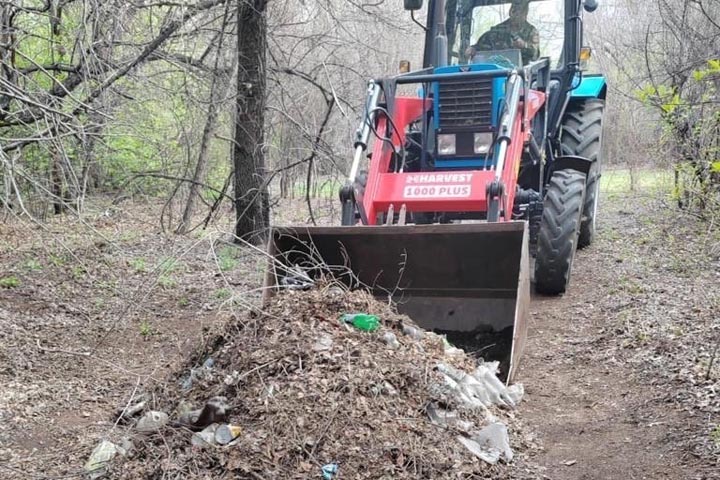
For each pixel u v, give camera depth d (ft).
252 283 26.30
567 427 14.51
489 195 18.34
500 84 20.59
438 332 18.45
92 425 15.35
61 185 23.22
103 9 24.21
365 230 17.74
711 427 13.48
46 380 18.03
